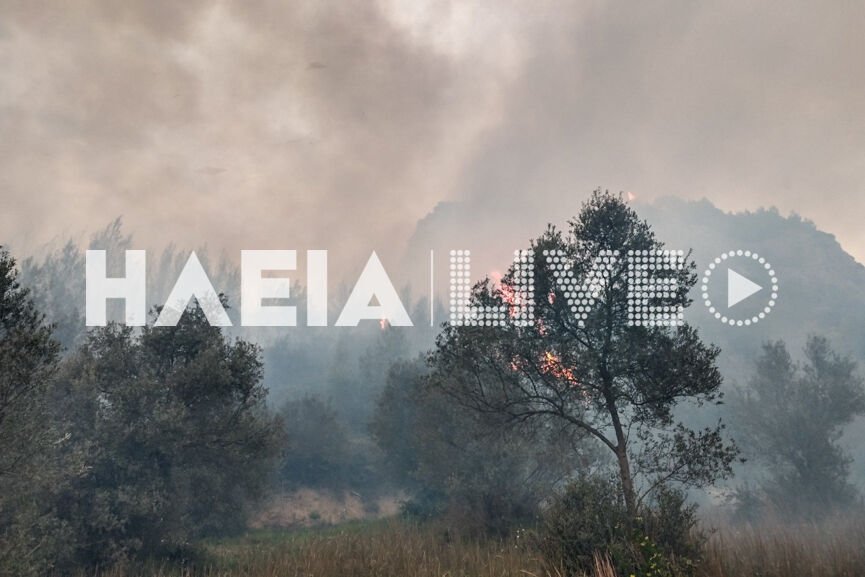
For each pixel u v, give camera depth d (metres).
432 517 24.64
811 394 26.03
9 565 9.94
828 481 23.72
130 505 14.61
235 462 18.20
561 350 11.98
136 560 14.95
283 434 20.25
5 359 8.91
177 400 16.77
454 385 13.48
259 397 19.16
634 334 11.84
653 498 10.72
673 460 11.16
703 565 9.23
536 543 11.55
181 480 16.75
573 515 10.30
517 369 12.73
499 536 16.39
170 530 16.17
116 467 15.61
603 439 11.81
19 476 10.38
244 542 24.41
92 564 14.13
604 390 11.95
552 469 18.58
